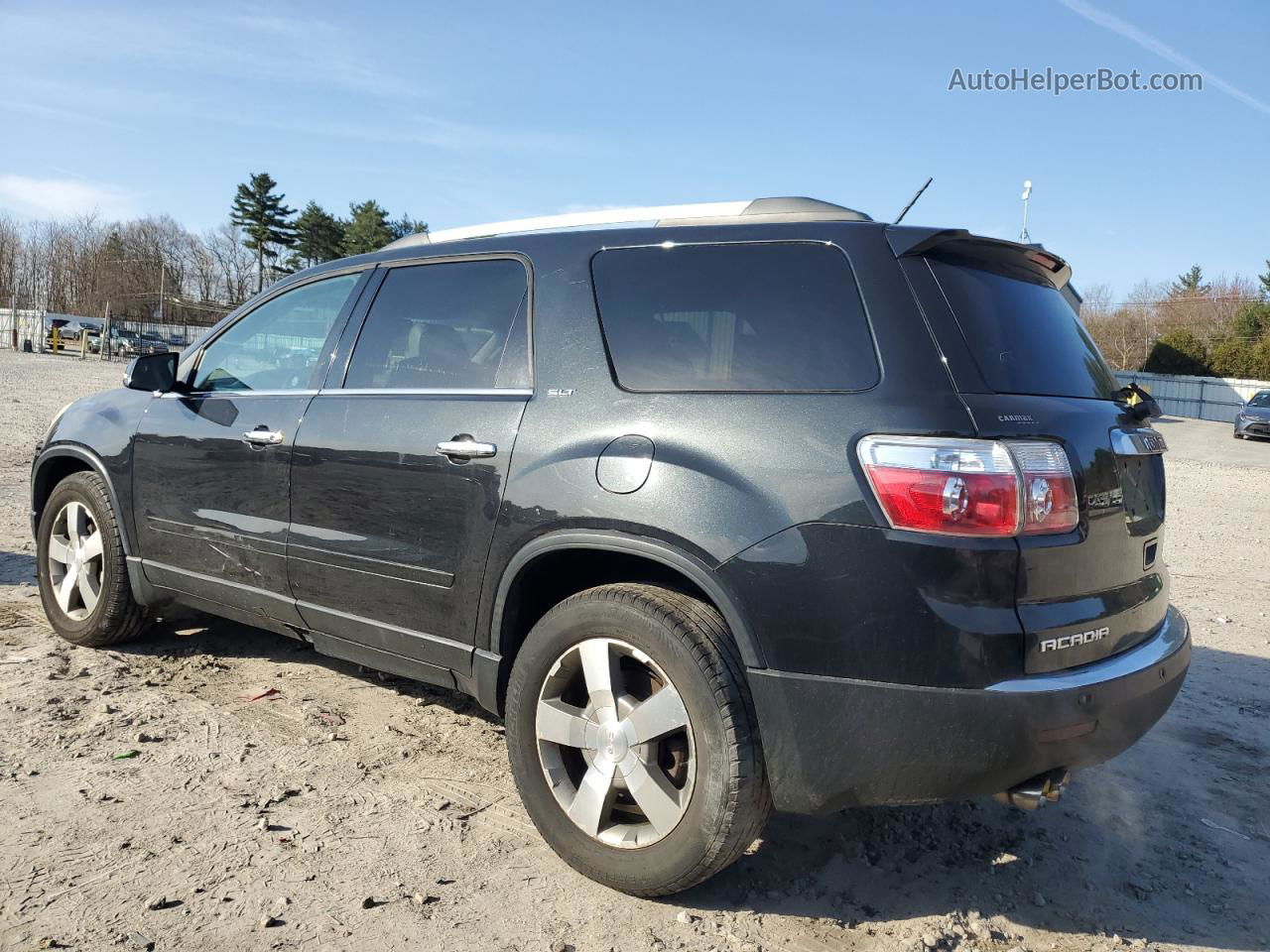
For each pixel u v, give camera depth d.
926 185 2.84
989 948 2.63
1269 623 6.40
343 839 3.00
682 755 2.71
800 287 2.76
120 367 39.78
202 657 4.64
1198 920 2.82
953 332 2.59
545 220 3.46
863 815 3.38
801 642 2.49
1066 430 2.60
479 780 3.46
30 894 2.62
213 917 2.56
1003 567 2.38
